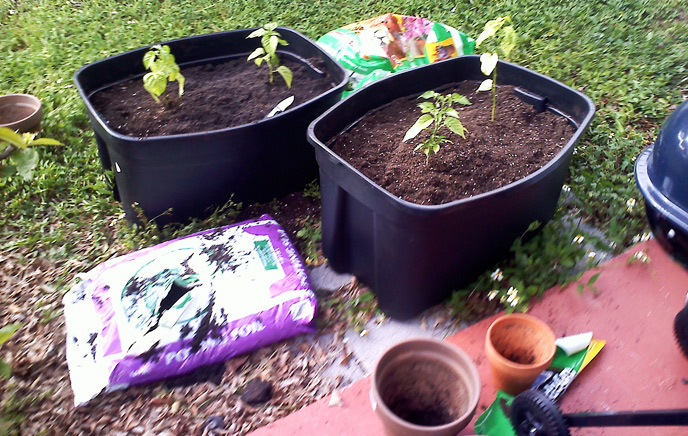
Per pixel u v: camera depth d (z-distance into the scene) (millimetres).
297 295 2207
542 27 4055
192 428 1920
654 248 2424
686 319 1932
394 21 3281
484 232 2146
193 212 2674
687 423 1502
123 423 1943
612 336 2111
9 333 1880
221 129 2465
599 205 2621
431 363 1738
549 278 2285
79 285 2297
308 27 4191
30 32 4359
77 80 2701
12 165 1927
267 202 2842
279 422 1917
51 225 2783
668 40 3850
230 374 2078
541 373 1937
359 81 3133
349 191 2094
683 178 1943
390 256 2080
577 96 2500
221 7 4543
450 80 2887
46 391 2029
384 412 1579
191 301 2156
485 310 2236
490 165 2305
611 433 1822
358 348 2166
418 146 2312
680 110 2062
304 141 2682
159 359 2023
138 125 2623
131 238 2633
